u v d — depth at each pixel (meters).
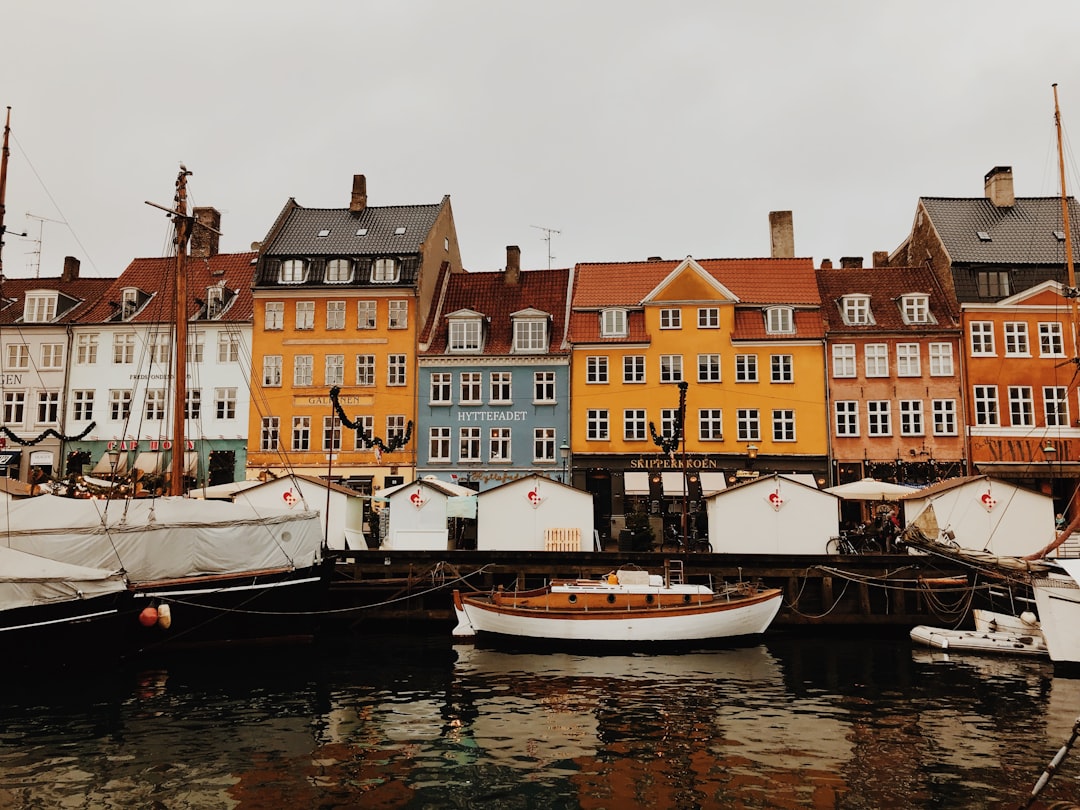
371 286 42.59
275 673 20.06
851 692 18.00
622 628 23.25
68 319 44.91
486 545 30.53
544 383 41.34
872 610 26.81
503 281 45.88
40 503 21.11
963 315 39.12
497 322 43.25
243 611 22.22
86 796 11.82
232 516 22.53
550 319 42.66
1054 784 12.32
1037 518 28.20
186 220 28.56
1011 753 13.77
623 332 41.28
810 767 13.05
